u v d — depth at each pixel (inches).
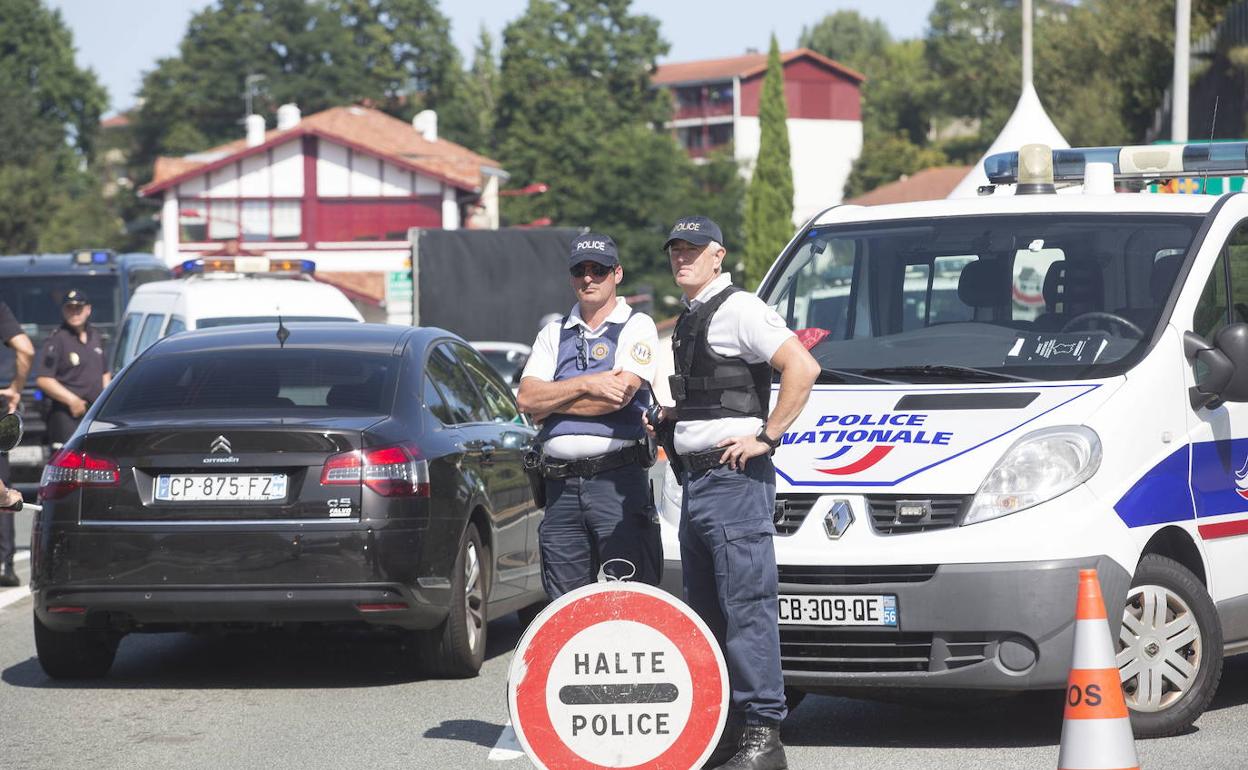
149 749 389.4
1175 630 381.7
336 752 383.9
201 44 5241.1
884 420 384.5
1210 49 1806.1
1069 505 363.9
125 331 868.6
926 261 434.3
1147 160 510.6
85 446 444.8
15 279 1158.3
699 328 339.6
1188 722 382.9
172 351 488.1
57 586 440.1
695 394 340.2
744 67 6752.0
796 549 365.1
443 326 1453.0
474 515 482.0
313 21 5255.9
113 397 469.4
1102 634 303.9
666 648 300.5
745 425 338.6
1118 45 2409.0
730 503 339.0
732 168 4697.3
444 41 5344.5
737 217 4589.1
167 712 431.2
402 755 379.6
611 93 5246.1
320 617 435.8
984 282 425.7
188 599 433.7
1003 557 357.4
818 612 363.9
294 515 434.6
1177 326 399.9
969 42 6323.8
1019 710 418.3
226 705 440.1
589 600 301.1
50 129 4785.9
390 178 3442.4
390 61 5260.8
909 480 366.3
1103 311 409.1
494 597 497.7
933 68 6786.4
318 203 3437.5
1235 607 399.9
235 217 3442.4
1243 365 390.0
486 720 416.5
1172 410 389.1
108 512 439.2
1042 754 368.5
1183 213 427.5
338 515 434.6
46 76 5128.0
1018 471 365.7
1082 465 367.9
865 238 448.1
